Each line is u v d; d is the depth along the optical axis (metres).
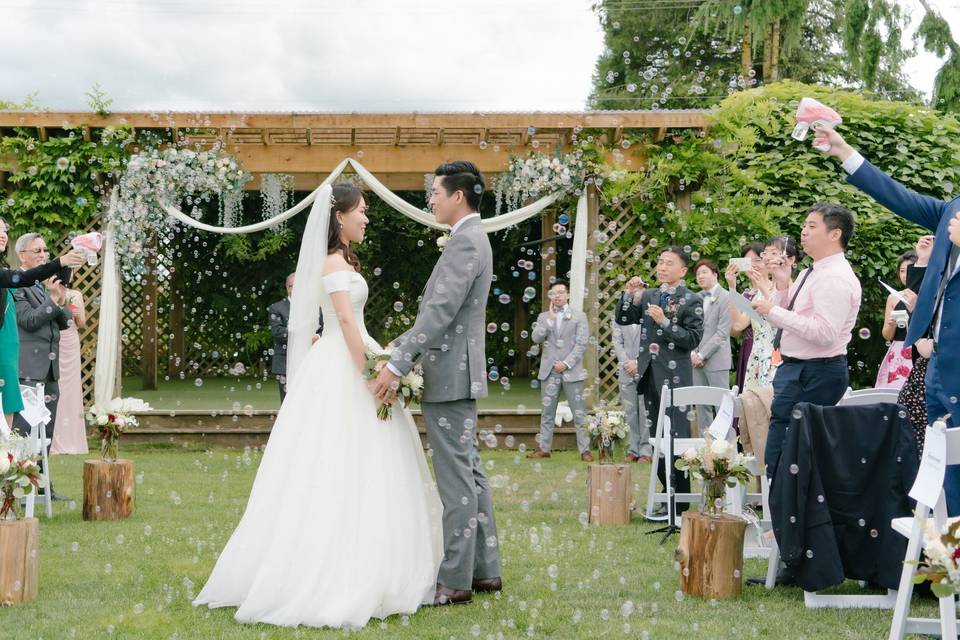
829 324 3.29
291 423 3.10
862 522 3.11
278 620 2.84
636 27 16.78
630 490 4.75
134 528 4.40
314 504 2.96
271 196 9.59
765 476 3.80
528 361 15.09
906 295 4.04
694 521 3.25
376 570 2.92
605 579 3.52
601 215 8.16
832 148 3.05
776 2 11.17
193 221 8.05
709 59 16.50
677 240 7.93
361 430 3.07
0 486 3.13
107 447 4.78
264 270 14.42
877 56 10.11
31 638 2.68
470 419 3.18
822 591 3.32
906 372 4.84
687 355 5.31
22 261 5.29
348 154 8.17
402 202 8.12
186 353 14.37
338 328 3.22
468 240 3.13
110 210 7.86
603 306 8.19
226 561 3.04
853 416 3.12
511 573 3.62
